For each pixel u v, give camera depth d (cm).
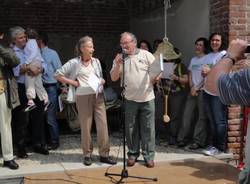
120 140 677
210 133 595
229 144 569
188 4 669
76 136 714
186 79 598
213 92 189
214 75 187
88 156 523
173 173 495
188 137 620
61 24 898
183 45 692
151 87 507
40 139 579
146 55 500
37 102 560
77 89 505
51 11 889
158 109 666
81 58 510
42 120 572
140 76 497
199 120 588
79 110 512
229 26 555
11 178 481
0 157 555
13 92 496
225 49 561
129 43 489
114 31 930
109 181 465
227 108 565
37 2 879
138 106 511
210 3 602
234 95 175
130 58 497
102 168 512
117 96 786
